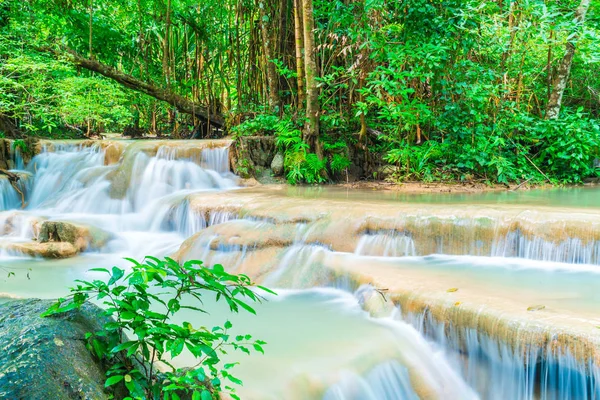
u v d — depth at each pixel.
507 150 10.29
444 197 7.75
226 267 5.76
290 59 12.15
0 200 9.05
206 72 15.39
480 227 5.51
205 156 10.16
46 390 1.92
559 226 5.17
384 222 5.77
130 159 9.60
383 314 4.25
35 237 7.36
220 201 7.32
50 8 12.38
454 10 9.30
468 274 4.71
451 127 9.70
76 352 2.16
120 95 12.59
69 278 5.87
